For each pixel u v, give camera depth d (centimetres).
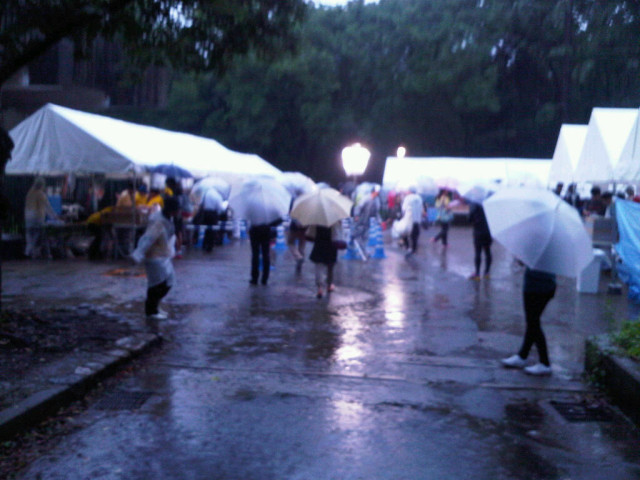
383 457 518
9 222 1739
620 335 747
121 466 492
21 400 573
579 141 1791
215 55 1032
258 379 721
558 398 684
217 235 2162
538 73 2878
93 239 1700
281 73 3950
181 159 1978
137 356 786
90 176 2030
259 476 479
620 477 489
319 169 4812
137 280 1338
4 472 477
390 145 4434
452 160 3631
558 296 1294
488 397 680
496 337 940
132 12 940
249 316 1038
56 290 1208
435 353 852
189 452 519
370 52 4278
